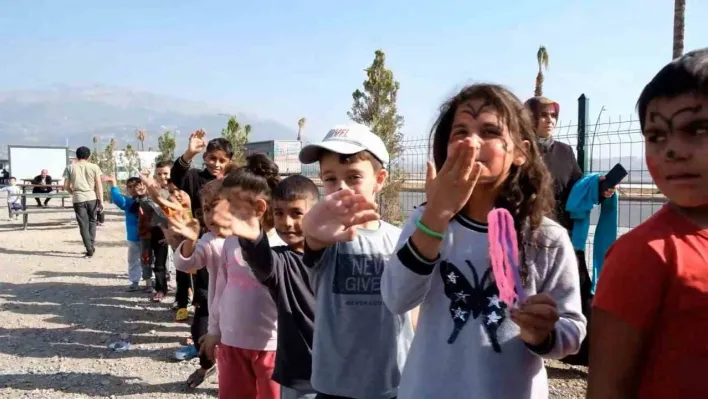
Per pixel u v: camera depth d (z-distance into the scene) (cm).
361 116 976
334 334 220
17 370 477
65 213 2120
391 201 891
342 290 221
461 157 139
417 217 169
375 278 221
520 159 163
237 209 231
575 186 423
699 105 119
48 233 1496
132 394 425
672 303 122
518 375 155
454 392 156
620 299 125
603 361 127
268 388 298
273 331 301
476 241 163
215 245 353
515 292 145
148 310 675
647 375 127
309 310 257
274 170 343
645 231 129
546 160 426
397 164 917
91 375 464
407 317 227
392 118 967
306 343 255
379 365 217
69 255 1130
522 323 142
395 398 218
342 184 230
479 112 157
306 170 1070
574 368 448
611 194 416
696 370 120
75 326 609
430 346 162
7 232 1516
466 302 159
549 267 162
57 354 519
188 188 513
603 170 503
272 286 254
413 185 858
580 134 518
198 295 470
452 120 166
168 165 668
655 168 127
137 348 536
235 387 306
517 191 163
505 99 160
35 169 2359
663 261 122
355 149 227
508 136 158
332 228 176
